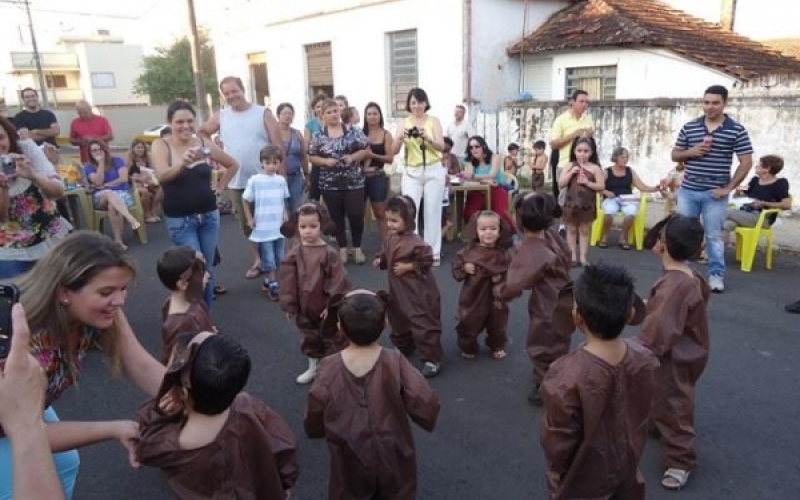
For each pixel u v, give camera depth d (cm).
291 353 489
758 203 664
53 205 390
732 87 1073
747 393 404
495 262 436
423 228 747
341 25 1475
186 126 488
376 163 736
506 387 422
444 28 1274
